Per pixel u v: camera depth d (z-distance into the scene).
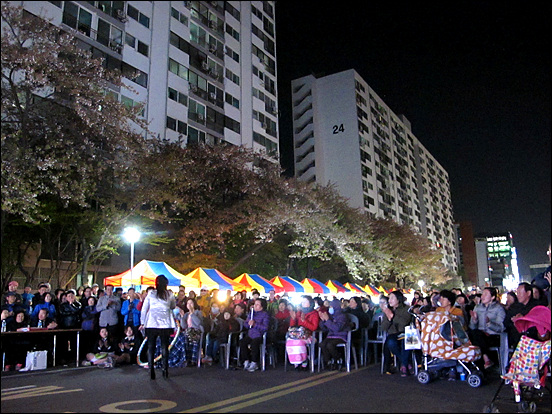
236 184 27.33
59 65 17.66
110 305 11.49
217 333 11.02
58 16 27.91
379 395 6.74
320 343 9.61
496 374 9.05
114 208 20.72
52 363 11.12
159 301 8.77
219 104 42.88
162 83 36.38
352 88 68.88
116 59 32.16
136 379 8.59
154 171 21.36
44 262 26.33
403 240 46.94
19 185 15.97
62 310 11.81
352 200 65.50
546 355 6.09
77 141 19.22
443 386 7.54
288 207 27.19
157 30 36.47
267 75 51.44
